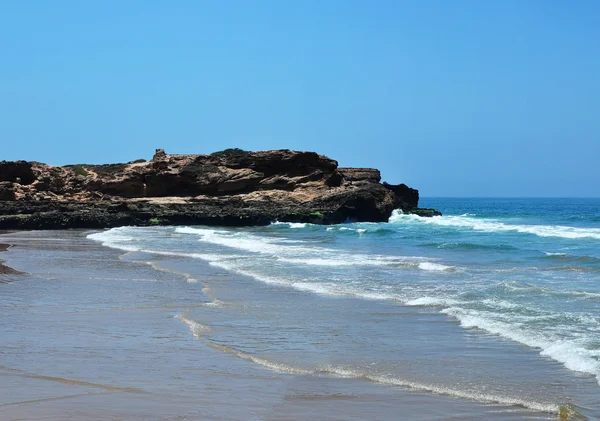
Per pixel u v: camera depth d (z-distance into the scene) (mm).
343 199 68312
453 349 12492
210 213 64125
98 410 8727
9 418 8367
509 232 53500
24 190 71000
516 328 14141
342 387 10047
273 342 13133
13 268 25859
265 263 28000
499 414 8812
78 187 76812
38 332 13852
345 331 14188
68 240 43500
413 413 8828
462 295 18781
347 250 36250
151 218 62750
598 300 17734
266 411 8836
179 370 10938
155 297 18844
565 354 11766
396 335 13781
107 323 14945
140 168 78750
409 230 57594
